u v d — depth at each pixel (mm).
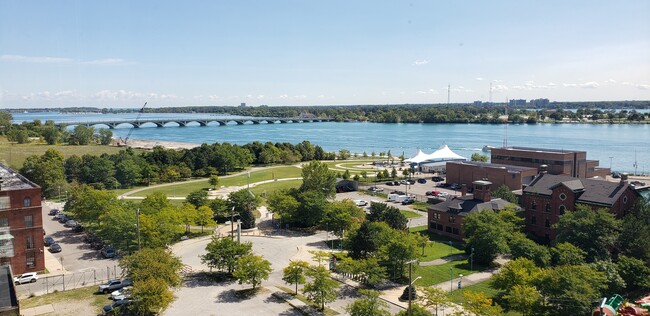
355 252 85562
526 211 109000
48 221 121688
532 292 61406
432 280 78625
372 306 57594
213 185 167125
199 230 112438
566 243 79188
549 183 107812
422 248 96312
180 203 137000
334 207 107625
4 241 78625
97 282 77438
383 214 100812
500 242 85250
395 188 170500
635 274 71750
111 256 91250
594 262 76375
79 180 167000
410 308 53531
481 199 107812
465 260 90125
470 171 163250
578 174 160250
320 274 67438
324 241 103500
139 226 88625
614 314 56812
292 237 107062
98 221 102250
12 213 81688
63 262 88438
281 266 86500
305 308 66812
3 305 56375
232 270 80125
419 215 130125
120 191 160375
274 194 122625
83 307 67250
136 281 64062
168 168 184875
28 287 75562
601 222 83375
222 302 69188
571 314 60188
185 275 80812
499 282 67062
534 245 83000
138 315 63406
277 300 70125
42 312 65438
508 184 148250
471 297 57625
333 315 64562
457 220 105750
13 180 94500
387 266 81875
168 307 67062
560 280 62094
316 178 127500
